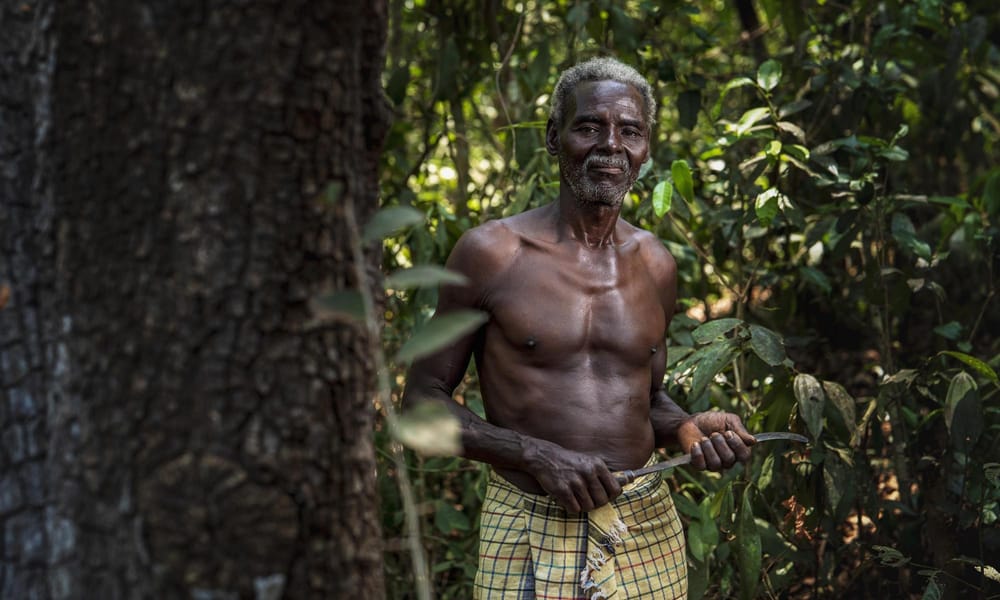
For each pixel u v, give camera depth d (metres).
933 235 3.51
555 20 4.00
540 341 1.99
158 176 1.18
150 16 1.17
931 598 2.58
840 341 3.78
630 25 3.29
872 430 2.97
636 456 2.03
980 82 3.96
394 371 3.00
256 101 1.18
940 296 3.04
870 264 3.01
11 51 1.31
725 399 2.96
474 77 3.64
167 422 1.18
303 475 1.22
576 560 1.96
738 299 3.00
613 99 2.02
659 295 2.17
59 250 1.23
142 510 1.17
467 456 1.98
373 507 1.34
